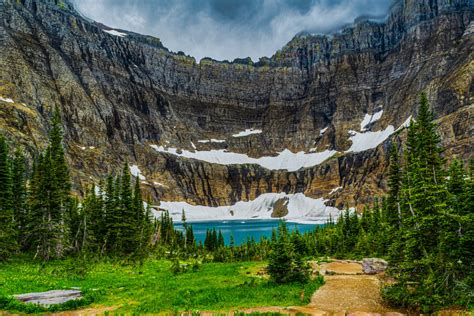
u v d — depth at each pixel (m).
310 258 62.62
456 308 23.36
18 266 45.94
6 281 34.41
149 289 32.03
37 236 54.44
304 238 77.94
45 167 55.19
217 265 55.62
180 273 44.91
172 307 25.16
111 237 64.88
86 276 39.88
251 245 81.75
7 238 49.81
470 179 26.98
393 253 29.42
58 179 60.91
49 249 53.28
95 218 67.25
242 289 31.50
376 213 80.19
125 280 38.25
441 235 25.22
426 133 34.75
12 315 23.27
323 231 102.25
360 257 60.91
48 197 54.28
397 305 25.98
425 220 25.61
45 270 43.25
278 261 34.22
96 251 62.28
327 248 76.50
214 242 103.06
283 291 30.25
